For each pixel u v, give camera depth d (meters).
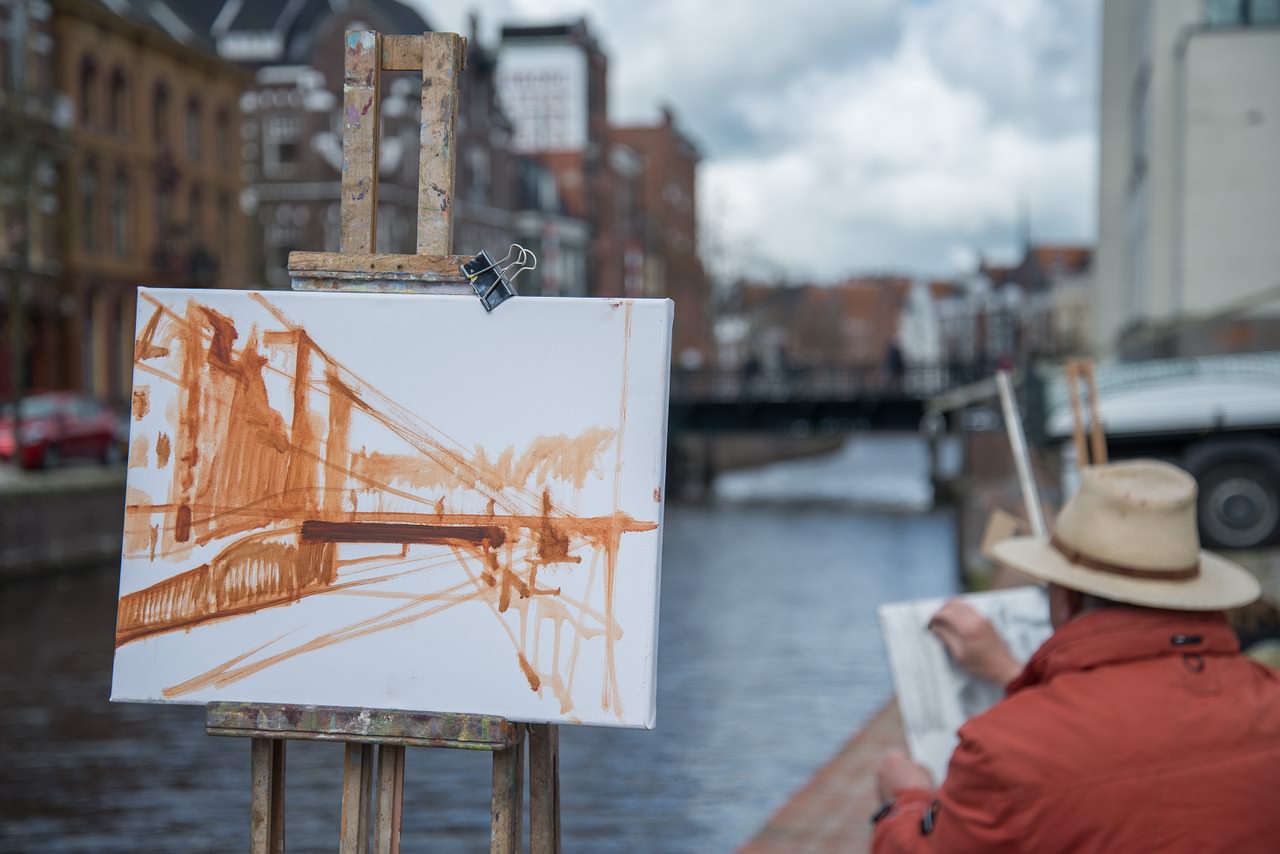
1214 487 12.58
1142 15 29.05
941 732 2.91
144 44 38.81
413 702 2.05
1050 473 12.96
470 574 2.06
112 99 37.59
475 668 2.05
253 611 2.10
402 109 46.09
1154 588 1.97
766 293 133.00
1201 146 24.22
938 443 40.78
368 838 2.16
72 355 35.69
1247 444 12.48
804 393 42.44
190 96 41.78
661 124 89.44
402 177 46.34
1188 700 1.90
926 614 2.97
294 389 2.12
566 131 73.38
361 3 50.72
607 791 8.00
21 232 26.08
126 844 7.16
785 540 27.09
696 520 32.72
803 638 14.20
